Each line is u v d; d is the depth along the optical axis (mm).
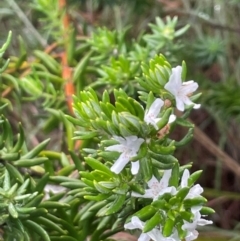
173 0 483
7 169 195
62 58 307
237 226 403
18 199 171
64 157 243
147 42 300
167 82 161
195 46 384
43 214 187
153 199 150
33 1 375
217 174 437
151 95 154
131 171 148
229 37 469
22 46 305
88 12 463
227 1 448
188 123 167
